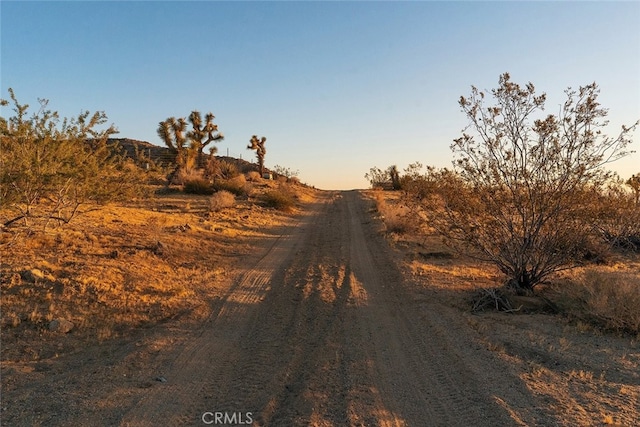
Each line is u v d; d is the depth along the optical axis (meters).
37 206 14.90
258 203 33.19
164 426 4.52
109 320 7.68
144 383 5.51
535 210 9.30
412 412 4.92
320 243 18.80
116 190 12.44
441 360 6.46
